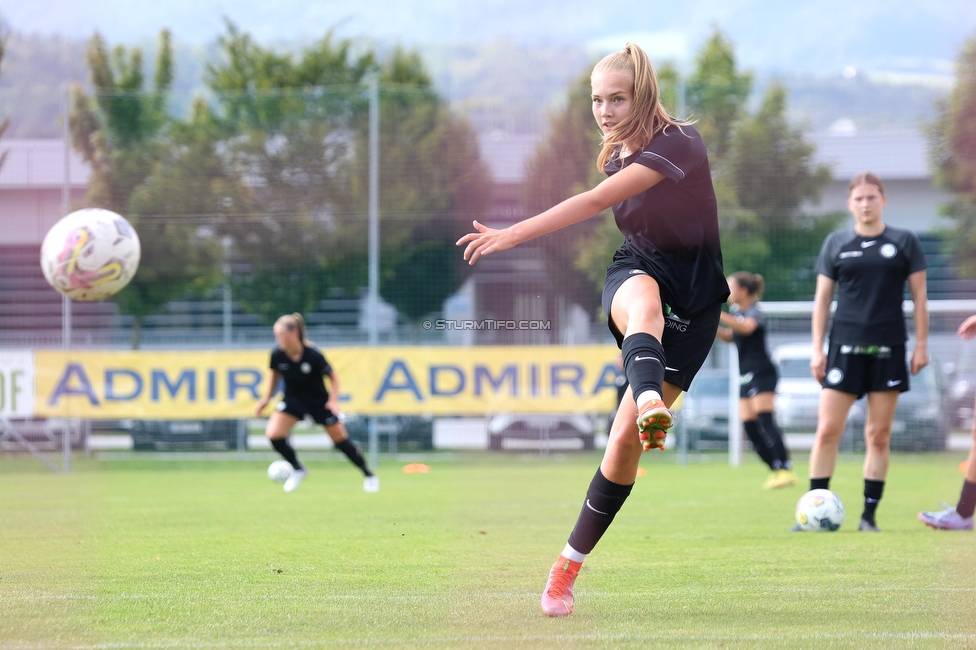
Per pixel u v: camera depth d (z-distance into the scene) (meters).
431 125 50.66
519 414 45.38
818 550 16.83
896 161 62.25
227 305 49.47
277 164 49.84
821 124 62.66
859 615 11.06
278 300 49.62
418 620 10.93
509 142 52.03
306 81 64.88
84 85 54.47
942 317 47.56
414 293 49.38
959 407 47.06
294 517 23.45
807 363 50.53
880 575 14.01
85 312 48.09
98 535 19.78
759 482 35.56
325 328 49.81
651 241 10.98
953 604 11.74
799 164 54.84
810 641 9.74
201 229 49.38
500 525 21.45
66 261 22.64
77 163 49.22
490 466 44.22
